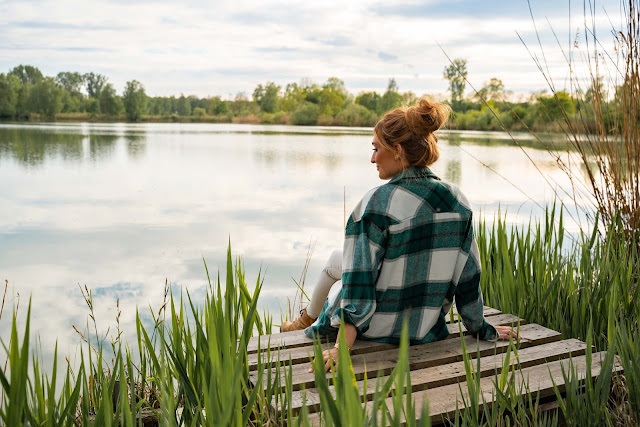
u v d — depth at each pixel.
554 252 3.15
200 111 76.88
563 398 1.99
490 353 2.20
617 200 3.30
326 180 11.82
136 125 55.75
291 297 4.42
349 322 2.06
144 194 9.83
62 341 3.54
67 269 5.20
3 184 10.84
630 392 1.83
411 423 1.16
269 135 33.97
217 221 7.47
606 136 3.31
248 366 1.85
